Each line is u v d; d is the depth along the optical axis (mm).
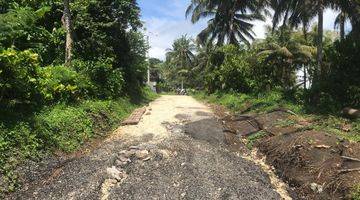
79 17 20234
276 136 12969
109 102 18047
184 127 15820
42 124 11531
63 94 14820
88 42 20375
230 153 12477
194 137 14227
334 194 8641
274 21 23922
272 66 29156
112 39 22266
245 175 10195
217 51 35188
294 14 22984
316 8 21516
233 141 14039
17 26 15438
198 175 9867
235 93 28172
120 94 22125
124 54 24578
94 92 18125
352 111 14930
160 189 8930
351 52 17375
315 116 15711
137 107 23391
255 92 25812
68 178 9484
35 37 17938
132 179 9523
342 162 9766
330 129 12852
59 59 18531
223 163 11055
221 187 9172
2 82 10812
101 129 14898
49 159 10617
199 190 8922
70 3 20578
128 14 22562
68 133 12477
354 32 21141
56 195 8531
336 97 17078
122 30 23734
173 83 83312
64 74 15562
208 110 22906
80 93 16594
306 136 11750
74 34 19906
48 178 9633
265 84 27281
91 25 20578
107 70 19703
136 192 8727
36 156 10305
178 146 12453
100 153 11750
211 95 33031
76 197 8414
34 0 19188
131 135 14578
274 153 11711
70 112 13812
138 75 30844
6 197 8344
